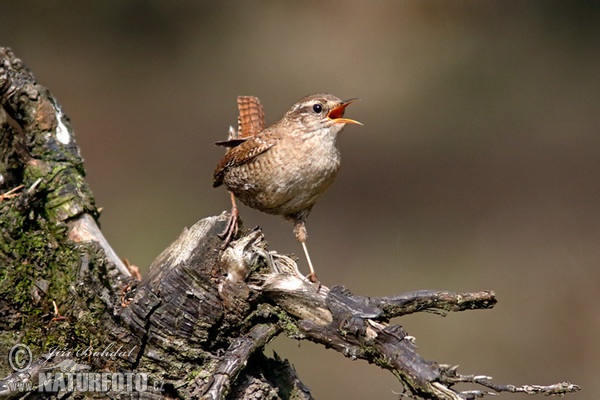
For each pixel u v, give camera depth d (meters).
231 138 7.14
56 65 15.16
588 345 10.92
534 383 10.48
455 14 16.33
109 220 13.16
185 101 15.17
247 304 4.87
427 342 10.88
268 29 16.34
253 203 6.54
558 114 15.03
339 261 12.73
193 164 14.32
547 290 11.92
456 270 12.56
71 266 5.02
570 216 13.23
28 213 5.15
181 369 4.80
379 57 16.05
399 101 15.42
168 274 4.83
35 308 4.94
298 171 6.21
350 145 14.86
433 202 13.89
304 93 15.34
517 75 15.68
